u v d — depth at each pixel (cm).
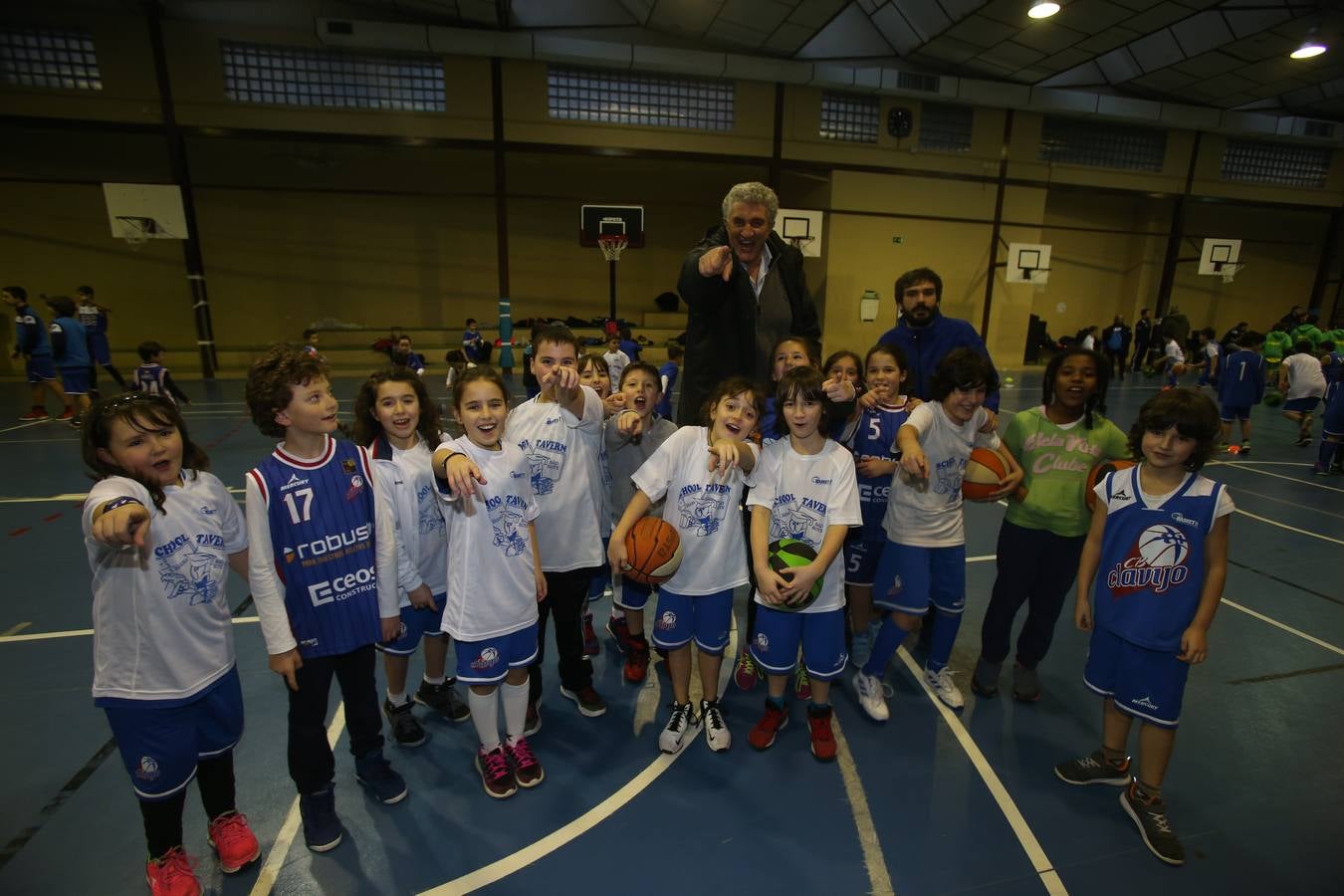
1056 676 343
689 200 1778
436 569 278
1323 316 2031
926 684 329
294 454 213
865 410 318
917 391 351
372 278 1602
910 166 1571
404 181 1587
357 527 220
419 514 269
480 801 250
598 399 287
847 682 338
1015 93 1530
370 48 1258
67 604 396
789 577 249
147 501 181
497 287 1695
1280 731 297
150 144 1391
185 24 1212
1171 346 1414
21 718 290
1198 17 1345
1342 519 599
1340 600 430
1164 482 230
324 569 214
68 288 1412
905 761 276
